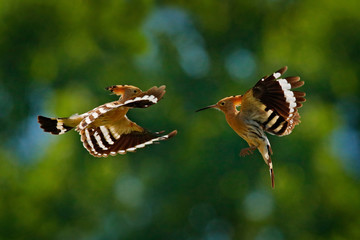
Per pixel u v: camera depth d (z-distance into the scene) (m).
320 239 20.72
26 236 19.84
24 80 21.20
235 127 8.02
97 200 20.22
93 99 20.83
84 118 6.64
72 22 21.72
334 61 22.83
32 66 21.19
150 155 20.56
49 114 20.69
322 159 20.94
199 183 19.81
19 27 21.41
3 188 20.08
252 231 20.47
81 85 21.12
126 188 20.62
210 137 20.06
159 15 23.42
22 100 21.03
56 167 20.12
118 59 21.86
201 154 19.81
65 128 7.23
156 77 21.50
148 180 20.27
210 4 23.36
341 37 22.95
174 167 20.11
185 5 23.59
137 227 19.91
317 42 22.95
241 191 19.78
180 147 20.52
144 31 22.72
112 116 7.43
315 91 22.33
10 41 21.31
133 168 20.67
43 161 20.28
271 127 7.85
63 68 21.31
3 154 20.47
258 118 7.88
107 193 20.25
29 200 20.05
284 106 7.57
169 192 19.97
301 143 20.30
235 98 8.24
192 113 20.98
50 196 20.05
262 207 20.48
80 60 21.52
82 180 20.25
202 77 21.95
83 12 22.00
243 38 23.19
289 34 23.22
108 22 22.20
